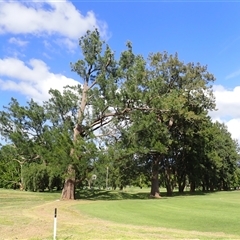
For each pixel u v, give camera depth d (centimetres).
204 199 3181
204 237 1232
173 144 4653
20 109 3319
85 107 3425
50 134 3262
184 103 4244
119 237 1224
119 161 3922
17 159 3597
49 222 1600
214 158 5772
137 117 3397
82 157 3022
